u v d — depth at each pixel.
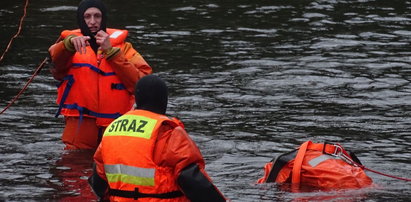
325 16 43.00
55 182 18.06
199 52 34.59
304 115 25.28
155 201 14.07
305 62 33.12
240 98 27.39
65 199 16.70
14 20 40.19
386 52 35.38
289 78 30.39
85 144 21.02
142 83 14.56
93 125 20.95
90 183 15.20
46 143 21.67
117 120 14.62
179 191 14.17
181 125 14.40
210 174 18.98
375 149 21.58
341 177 17.53
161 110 14.64
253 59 33.53
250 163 20.11
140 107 14.65
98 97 20.84
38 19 40.53
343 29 40.03
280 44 36.53
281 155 18.25
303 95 27.98
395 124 24.38
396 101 27.31
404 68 32.50
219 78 30.20
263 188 17.59
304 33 38.94
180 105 26.27
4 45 34.88
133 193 14.12
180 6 44.84
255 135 22.92
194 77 30.30
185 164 13.84
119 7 44.06
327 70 31.84
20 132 22.83
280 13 43.53
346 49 35.84
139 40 36.56
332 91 28.61
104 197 14.95
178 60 33.09
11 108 25.58
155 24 40.16
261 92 28.31
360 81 30.14
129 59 21.19
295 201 16.53
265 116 25.14
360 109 26.17
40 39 36.12
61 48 20.27
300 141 22.42
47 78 29.92
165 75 30.50
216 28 39.62
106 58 20.55
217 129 23.48
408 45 36.94
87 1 21.02
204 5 45.31
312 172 17.75
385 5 46.38
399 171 19.42
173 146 13.94
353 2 46.97
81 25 21.02
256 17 42.44
